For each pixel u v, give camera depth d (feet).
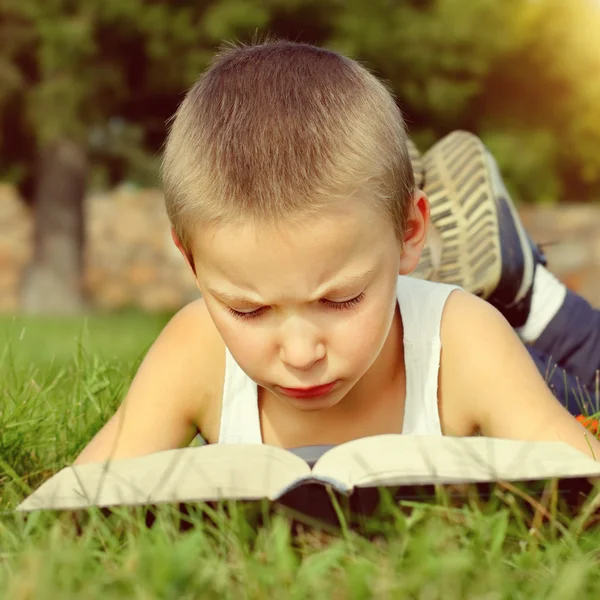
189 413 7.72
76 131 46.01
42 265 54.54
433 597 4.53
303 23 44.86
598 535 5.51
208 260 6.09
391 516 5.37
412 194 6.74
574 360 10.73
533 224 48.93
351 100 6.34
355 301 6.06
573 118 57.11
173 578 4.51
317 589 4.59
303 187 5.87
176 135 6.47
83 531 5.48
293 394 6.23
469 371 7.48
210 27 43.37
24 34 46.01
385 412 7.65
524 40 53.67
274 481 5.48
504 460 5.62
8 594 4.47
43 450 8.46
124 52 46.60
